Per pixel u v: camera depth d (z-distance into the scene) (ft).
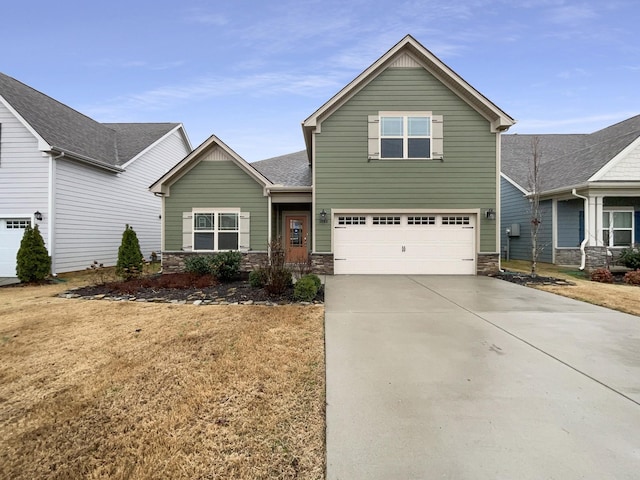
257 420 9.09
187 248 38.86
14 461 7.70
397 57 36.37
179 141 67.31
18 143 37.65
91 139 48.08
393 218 36.81
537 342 14.80
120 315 19.74
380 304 22.12
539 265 44.62
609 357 13.10
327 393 10.44
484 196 36.09
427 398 10.11
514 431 8.53
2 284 32.86
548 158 57.52
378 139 36.40
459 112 36.22
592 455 7.67
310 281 24.27
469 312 20.01
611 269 35.45
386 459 7.57
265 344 14.67
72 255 40.50
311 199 39.58
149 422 9.08
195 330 16.78
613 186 36.24
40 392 10.75
